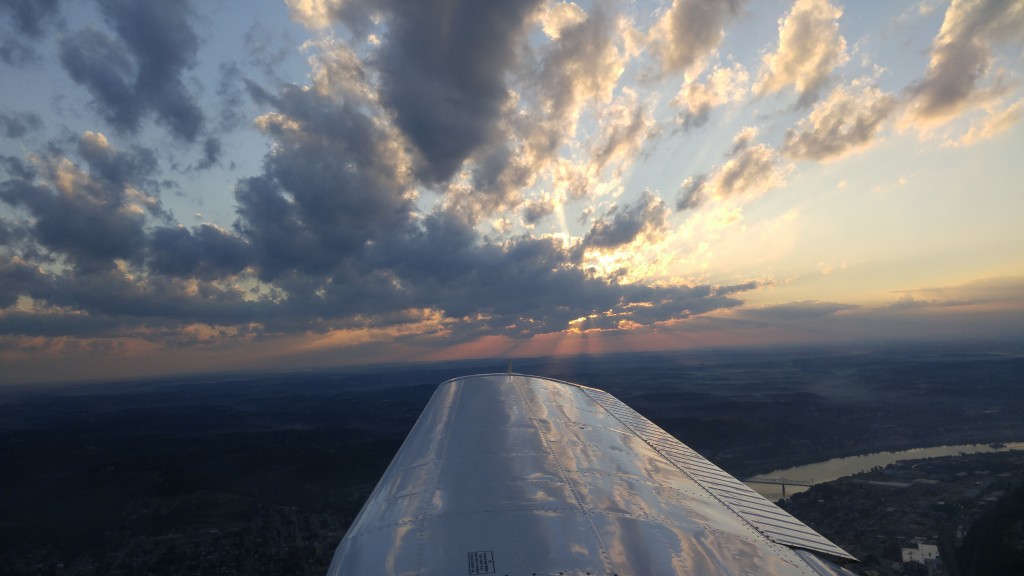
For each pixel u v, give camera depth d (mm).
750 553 5484
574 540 5215
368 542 5363
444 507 6004
